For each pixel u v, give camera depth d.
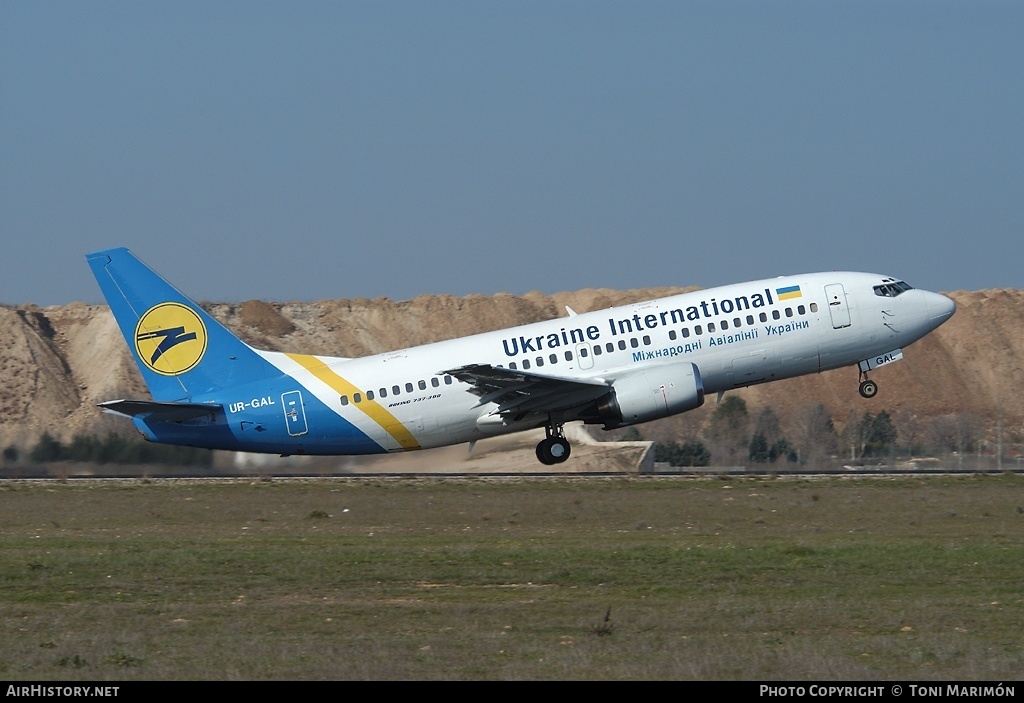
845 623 66.25
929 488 135.00
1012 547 92.25
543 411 149.00
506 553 91.25
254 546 99.88
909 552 89.31
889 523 109.38
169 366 150.00
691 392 145.25
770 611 69.31
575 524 112.44
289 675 55.03
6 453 195.38
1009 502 122.19
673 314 149.62
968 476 143.38
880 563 84.81
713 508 121.56
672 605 72.00
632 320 149.62
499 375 140.25
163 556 92.88
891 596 73.75
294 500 136.12
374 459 194.38
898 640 61.59
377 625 67.12
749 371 150.38
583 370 147.75
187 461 191.88
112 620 69.62
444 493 138.88
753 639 62.41
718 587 77.44
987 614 68.25
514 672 55.00
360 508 128.00
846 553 89.12
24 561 91.62
